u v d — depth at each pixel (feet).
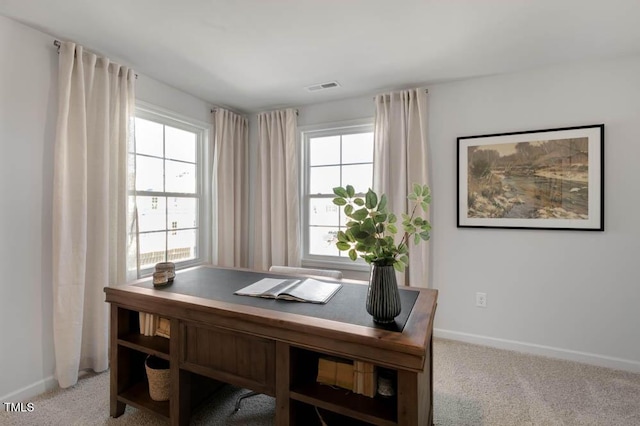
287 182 10.78
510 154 8.20
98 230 7.11
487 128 8.50
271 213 11.00
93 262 7.14
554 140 7.77
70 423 5.49
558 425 5.41
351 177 10.59
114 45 6.96
